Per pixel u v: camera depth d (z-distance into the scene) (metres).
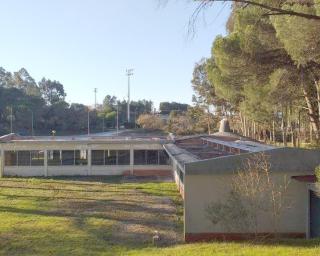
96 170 44.28
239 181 17.61
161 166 44.25
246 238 17.69
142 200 29.08
